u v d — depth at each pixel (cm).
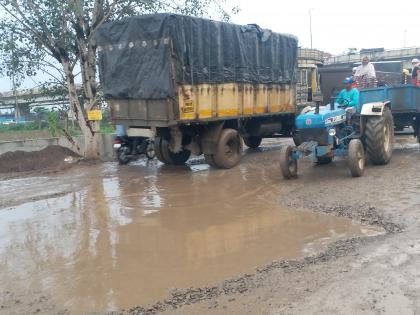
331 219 662
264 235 615
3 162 1390
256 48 1245
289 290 438
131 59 1070
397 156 1105
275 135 1499
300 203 754
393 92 1066
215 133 1130
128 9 1435
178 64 1018
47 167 1368
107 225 707
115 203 843
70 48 1431
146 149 1329
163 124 1045
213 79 1101
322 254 526
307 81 1742
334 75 1739
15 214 809
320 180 902
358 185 824
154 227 683
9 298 473
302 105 1554
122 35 1077
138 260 554
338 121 941
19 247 630
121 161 1309
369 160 1026
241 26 1185
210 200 821
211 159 1148
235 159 1170
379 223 622
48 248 618
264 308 407
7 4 1354
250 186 909
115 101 1138
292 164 938
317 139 926
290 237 600
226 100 1147
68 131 1727
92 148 1448
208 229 658
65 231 689
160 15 1000
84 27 1416
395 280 439
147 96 1052
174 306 427
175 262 540
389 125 1016
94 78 1444
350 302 404
